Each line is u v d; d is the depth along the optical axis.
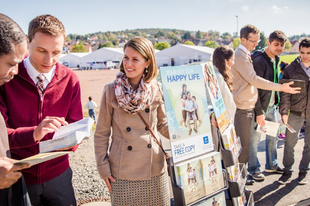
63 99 1.91
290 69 3.45
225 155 2.01
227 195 2.22
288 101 3.33
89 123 1.57
